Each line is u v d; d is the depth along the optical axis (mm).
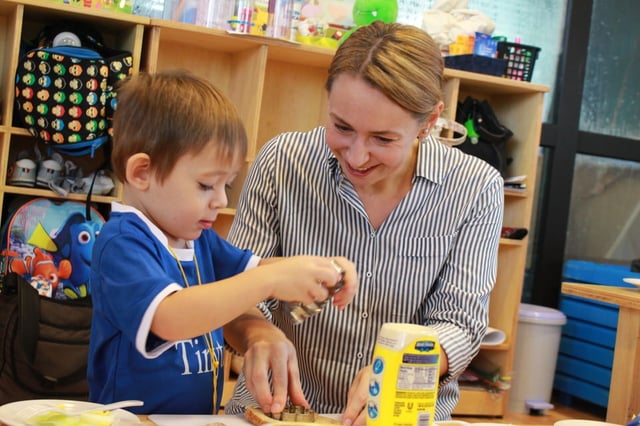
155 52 3053
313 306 1099
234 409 1547
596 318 3832
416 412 1050
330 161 1552
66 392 2449
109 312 1078
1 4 2900
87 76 2898
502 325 3660
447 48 3619
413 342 1047
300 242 1588
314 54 3350
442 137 3342
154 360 1156
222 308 1028
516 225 3705
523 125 3721
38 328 2436
